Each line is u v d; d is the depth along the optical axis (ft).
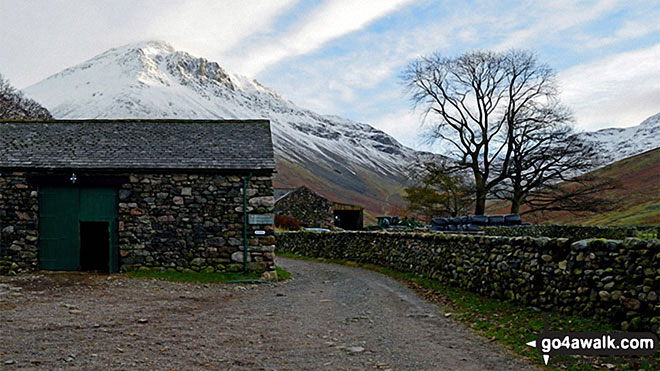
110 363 22.26
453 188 142.10
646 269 24.64
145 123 68.23
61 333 27.50
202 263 55.93
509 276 37.14
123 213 55.72
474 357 24.44
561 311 30.58
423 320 33.99
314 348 26.04
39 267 55.93
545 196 125.59
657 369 20.77
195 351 24.72
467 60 126.52
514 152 123.85
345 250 86.79
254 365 22.68
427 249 56.65
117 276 52.70
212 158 57.98
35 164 55.16
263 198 57.00
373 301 42.39
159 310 35.76
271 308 38.42
